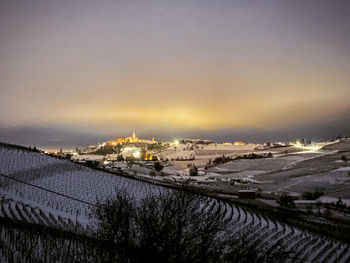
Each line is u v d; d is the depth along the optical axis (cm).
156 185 7862
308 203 8525
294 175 13362
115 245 2241
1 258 2381
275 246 3422
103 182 7644
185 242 2227
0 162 8181
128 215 2288
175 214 2322
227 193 9031
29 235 2980
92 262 2352
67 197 6225
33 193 6184
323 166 15175
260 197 8975
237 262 2394
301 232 5372
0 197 5353
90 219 4509
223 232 4175
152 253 2133
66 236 3117
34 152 9881
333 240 5241
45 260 2356
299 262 4031
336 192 9825
